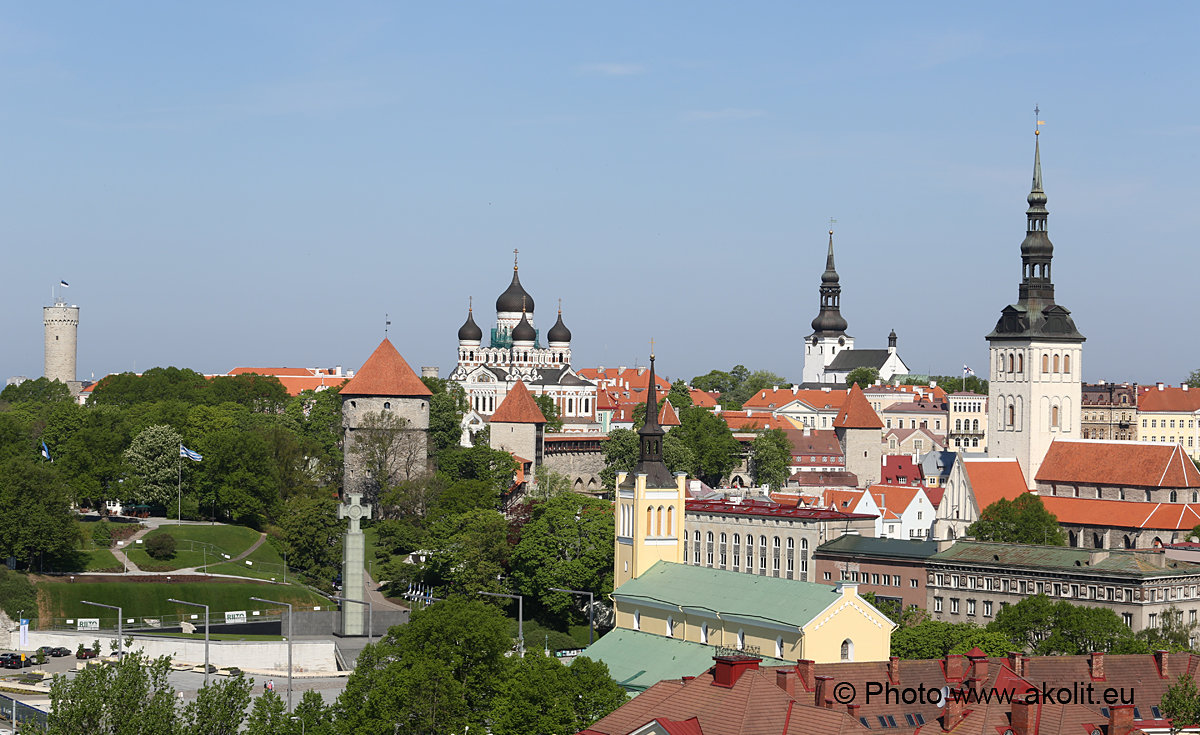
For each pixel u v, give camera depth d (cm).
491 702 13625
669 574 18350
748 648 16312
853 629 15850
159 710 12112
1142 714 12506
